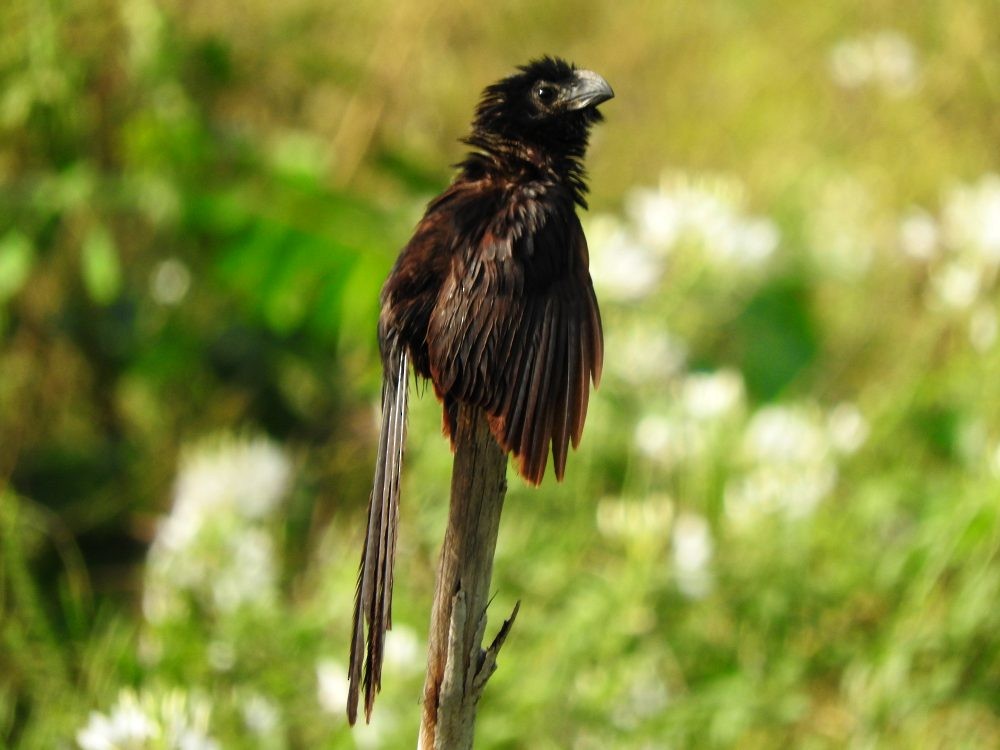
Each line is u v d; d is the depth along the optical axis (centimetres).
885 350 1369
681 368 1206
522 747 861
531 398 603
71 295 1323
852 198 1487
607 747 865
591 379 647
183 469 1157
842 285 1416
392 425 598
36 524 1078
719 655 936
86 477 1267
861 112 1581
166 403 1318
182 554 928
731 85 1652
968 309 1231
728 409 1066
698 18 1708
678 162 1619
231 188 1269
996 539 915
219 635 886
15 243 1227
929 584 910
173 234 1330
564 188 688
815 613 944
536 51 1592
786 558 945
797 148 1581
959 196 1262
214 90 1380
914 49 1600
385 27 1422
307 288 1259
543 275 627
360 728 869
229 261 1261
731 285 1188
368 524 570
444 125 1465
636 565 916
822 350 1369
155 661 889
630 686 894
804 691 945
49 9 1205
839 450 1066
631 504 959
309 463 1266
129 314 1342
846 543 963
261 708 857
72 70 1230
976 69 1546
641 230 1211
